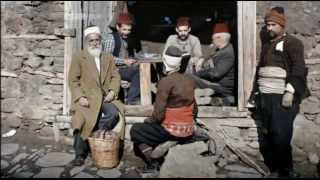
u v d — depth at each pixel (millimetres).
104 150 5289
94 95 5492
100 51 5723
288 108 5012
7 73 6660
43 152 5906
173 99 5168
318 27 6004
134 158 5703
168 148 5246
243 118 6035
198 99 6242
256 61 6133
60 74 6527
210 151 5480
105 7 7164
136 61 6270
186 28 6957
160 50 9094
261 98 5234
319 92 5797
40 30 6668
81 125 5402
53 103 6535
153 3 9750
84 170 5312
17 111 6629
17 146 6090
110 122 5594
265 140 5867
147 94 6172
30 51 6602
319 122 5727
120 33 6547
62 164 5512
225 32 6379
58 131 6273
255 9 6008
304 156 5457
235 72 6637
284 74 5031
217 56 6336
